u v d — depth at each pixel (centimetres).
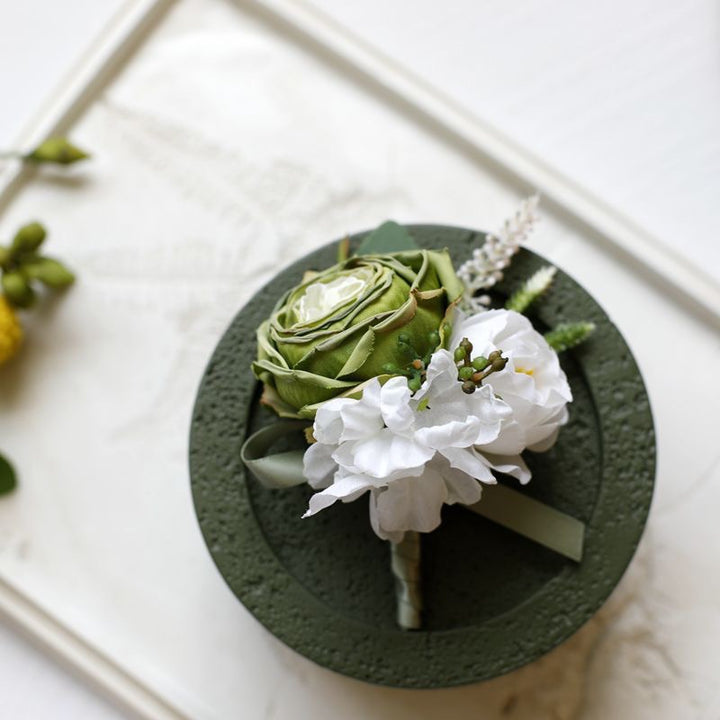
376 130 53
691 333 50
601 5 53
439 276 41
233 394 46
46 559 51
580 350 46
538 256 46
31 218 54
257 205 53
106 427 52
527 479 40
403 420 38
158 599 50
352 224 53
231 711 49
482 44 54
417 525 41
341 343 40
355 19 54
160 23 55
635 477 45
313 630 45
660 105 53
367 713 48
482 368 39
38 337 53
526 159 52
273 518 46
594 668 48
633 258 50
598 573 44
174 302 53
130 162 54
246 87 54
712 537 49
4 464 51
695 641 48
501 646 44
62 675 51
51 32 55
